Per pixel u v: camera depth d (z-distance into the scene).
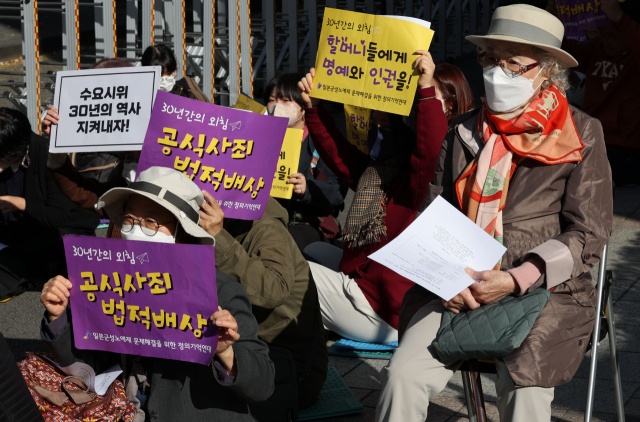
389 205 3.91
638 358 3.73
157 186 2.25
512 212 2.71
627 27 5.69
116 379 2.50
